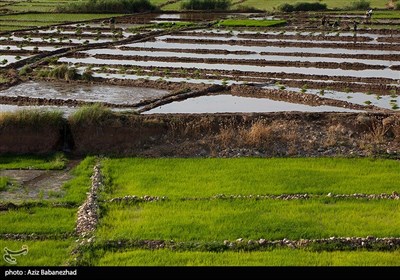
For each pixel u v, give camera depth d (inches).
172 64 2655.0
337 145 1585.9
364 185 1325.0
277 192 1286.9
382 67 2488.9
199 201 1242.6
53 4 4899.1
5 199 1288.1
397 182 1343.5
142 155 1561.3
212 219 1152.2
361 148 1576.0
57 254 1032.2
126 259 1010.7
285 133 1627.7
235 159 1510.8
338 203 1231.5
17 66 2655.0
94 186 1332.4
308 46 2997.0
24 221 1165.7
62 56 2854.3
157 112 1914.4
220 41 3125.0
